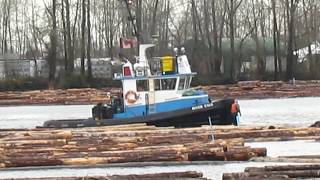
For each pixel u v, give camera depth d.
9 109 116.00
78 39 169.38
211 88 129.38
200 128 55.97
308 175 34.62
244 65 157.88
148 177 35.16
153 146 47.22
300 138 54.00
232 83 140.75
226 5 156.88
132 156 43.84
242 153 43.38
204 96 61.75
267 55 167.00
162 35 166.50
